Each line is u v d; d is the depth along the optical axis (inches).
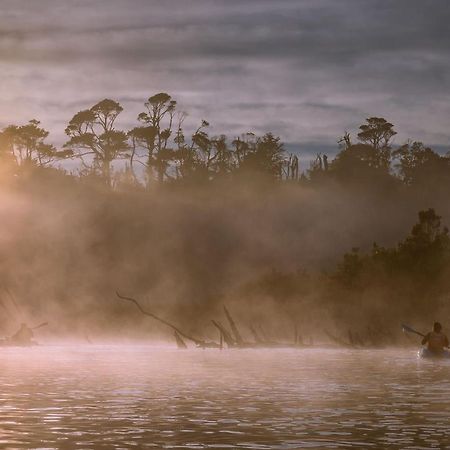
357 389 874.1
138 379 997.2
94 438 564.4
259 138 5201.8
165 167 5319.9
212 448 526.9
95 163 5531.5
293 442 548.1
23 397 802.2
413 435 575.5
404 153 4955.7
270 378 1005.2
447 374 1069.8
